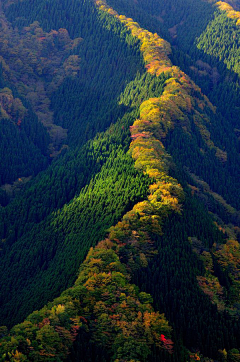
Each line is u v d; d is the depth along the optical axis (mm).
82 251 144500
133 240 141125
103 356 111938
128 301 120938
